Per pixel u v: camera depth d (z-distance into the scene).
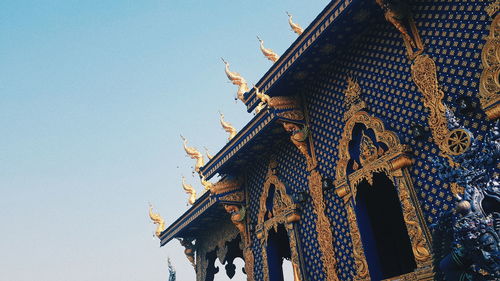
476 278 3.88
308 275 9.55
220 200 12.54
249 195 12.80
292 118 9.92
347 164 8.62
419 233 6.76
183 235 16.67
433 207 6.73
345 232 8.66
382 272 7.79
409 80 7.54
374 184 10.45
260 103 11.52
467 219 3.99
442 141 6.56
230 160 12.26
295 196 10.19
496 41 5.92
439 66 6.85
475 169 4.26
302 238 9.99
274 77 9.84
